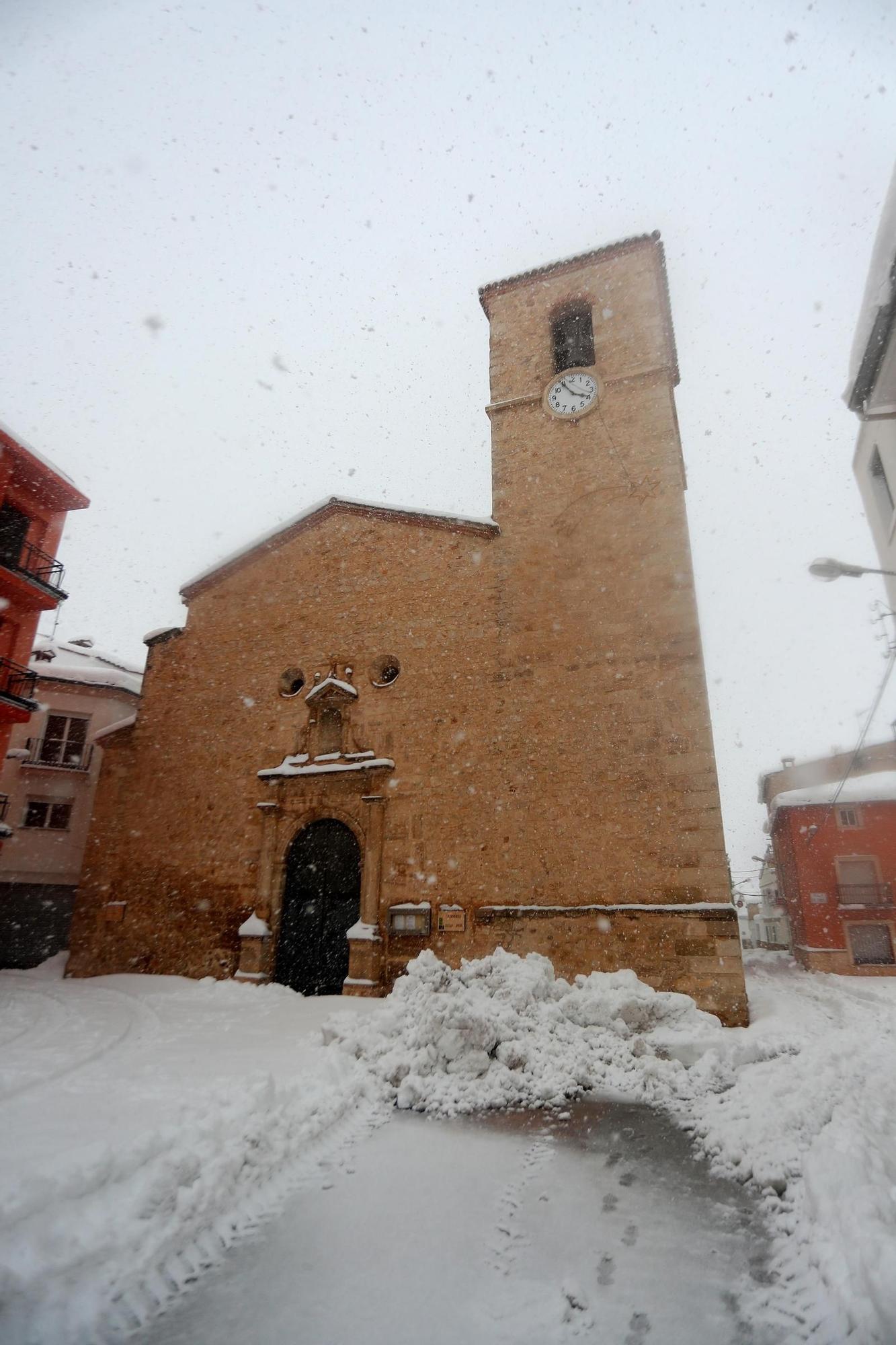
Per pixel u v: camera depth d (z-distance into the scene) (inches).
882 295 328.5
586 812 522.3
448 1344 136.9
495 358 718.5
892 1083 305.4
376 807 588.7
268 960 587.5
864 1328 131.3
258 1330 141.3
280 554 745.0
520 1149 247.0
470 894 538.0
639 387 639.8
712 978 455.5
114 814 717.3
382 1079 312.2
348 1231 183.9
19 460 745.6
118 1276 152.1
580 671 560.4
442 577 647.1
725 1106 283.1
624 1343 136.9
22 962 879.7
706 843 485.4
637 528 585.9
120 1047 369.4
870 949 1110.4
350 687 634.2
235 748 685.3
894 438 435.8
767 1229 185.5
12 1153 200.5
